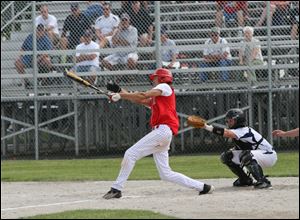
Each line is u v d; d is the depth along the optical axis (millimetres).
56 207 23109
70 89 44406
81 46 43531
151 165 39562
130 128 47719
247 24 44625
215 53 43250
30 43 44500
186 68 43188
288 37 44219
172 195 25906
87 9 44594
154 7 43875
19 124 47688
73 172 36656
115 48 43281
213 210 20797
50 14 46219
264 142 27031
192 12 45188
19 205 24266
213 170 35656
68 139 47906
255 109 46469
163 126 24797
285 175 32281
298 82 43750
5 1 47719
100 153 46406
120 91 25422
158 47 42906
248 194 24875
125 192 27484
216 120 45812
